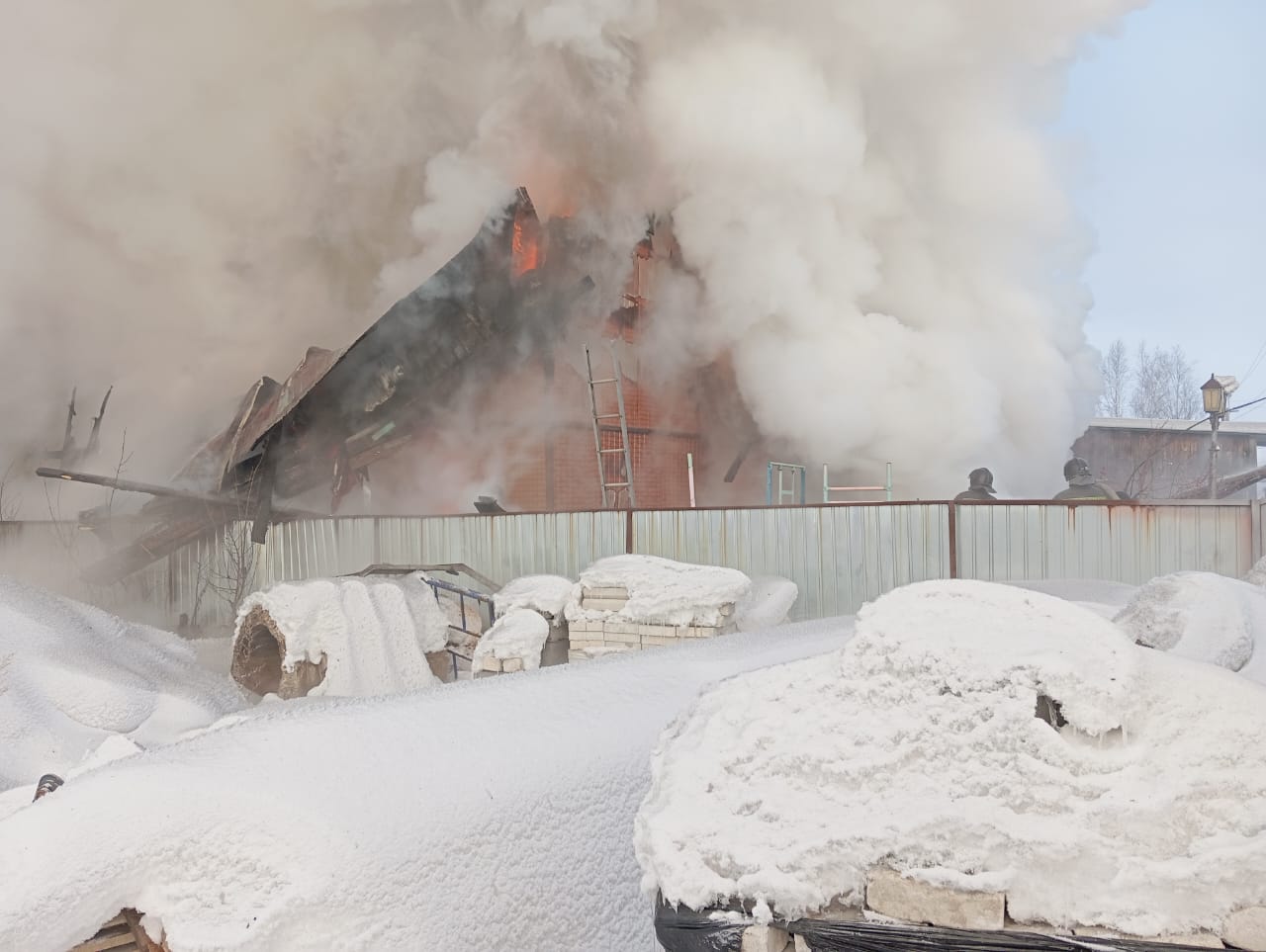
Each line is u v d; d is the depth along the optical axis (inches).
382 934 108.6
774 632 243.9
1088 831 79.6
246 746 129.7
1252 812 78.7
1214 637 173.9
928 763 89.0
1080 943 75.7
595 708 163.6
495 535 411.8
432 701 156.7
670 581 296.7
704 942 85.1
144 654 304.5
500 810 128.2
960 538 329.7
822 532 348.5
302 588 329.1
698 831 91.0
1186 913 75.2
